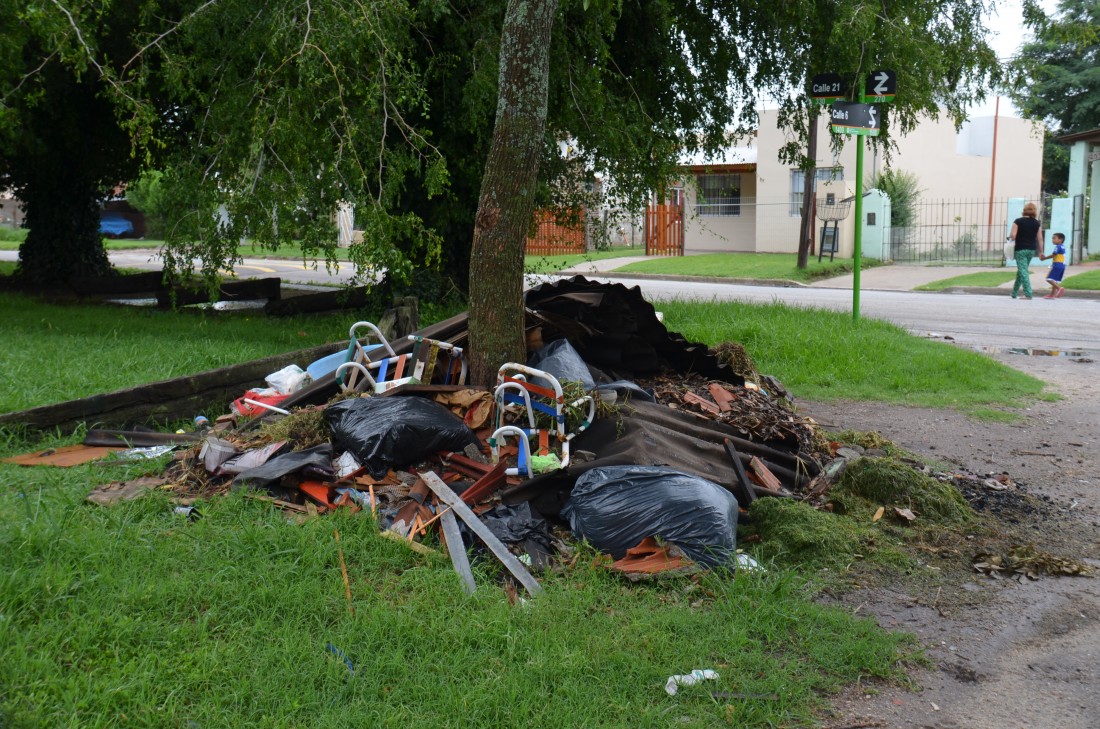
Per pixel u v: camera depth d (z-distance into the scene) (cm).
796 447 658
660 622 421
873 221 3056
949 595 484
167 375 857
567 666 379
